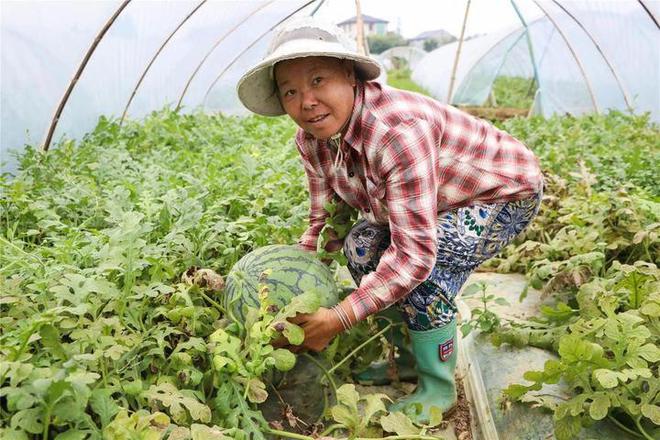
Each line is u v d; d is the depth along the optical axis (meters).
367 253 2.60
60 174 4.20
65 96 5.57
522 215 2.59
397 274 2.22
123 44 6.33
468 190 2.42
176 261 2.63
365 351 2.73
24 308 2.06
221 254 2.89
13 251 2.56
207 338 2.36
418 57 24.47
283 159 4.75
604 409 2.02
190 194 3.55
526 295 3.38
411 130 2.15
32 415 1.57
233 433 1.84
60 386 1.51
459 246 2.45
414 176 2.15
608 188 4.50
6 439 1.51
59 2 5.09
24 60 5.00
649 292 2.43
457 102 14.78
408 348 2.79
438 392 2.56
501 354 2.81
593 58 10.05
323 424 2.39
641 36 8.15
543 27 11.53
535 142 6.91
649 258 3.22
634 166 4.96
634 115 8.51
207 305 2.59
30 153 4.70
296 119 2.24
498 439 2.40
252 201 3.39
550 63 12.03
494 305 3.46
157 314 2.20
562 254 3.51
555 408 2.23
